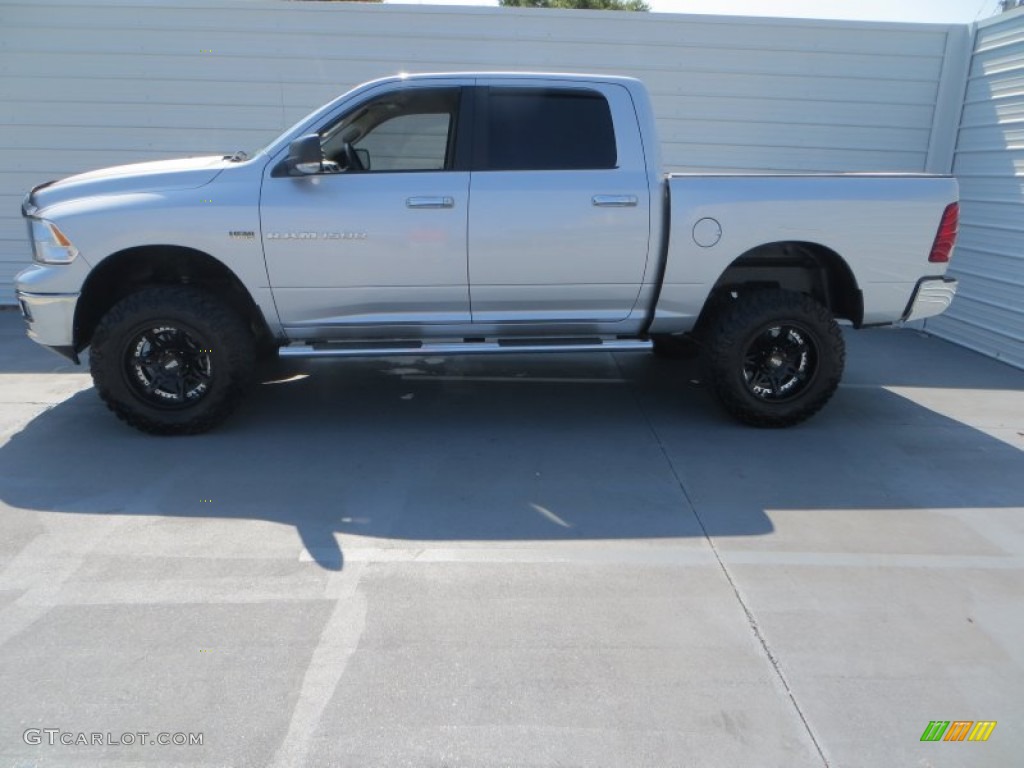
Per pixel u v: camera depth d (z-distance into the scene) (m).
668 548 3.82
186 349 5.05
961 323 8.15
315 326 5.11
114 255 4.83
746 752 2.55
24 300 4.93
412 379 6.61
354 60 8.23
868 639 3.13
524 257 4.99
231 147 8.43
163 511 4.14
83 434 5.21
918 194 5.14
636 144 5.07
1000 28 7.63
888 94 8.42
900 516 4.19
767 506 4.29
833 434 5.39
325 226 4.83
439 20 8.16
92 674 2.87
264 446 5.05
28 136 8.35
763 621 3.24
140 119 8.34
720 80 8.38
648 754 2.53
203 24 8.11
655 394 6.25
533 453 5.00
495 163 4.98
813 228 5.09
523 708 2.73
